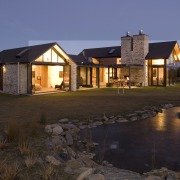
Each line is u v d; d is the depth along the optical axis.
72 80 22.84
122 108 13.28
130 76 29.09
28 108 12.88
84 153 7.02
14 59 20.48
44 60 20.69
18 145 6.12
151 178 4.96
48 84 25.17
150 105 14.53
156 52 30.38
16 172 4.66
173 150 7.38
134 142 8.12
